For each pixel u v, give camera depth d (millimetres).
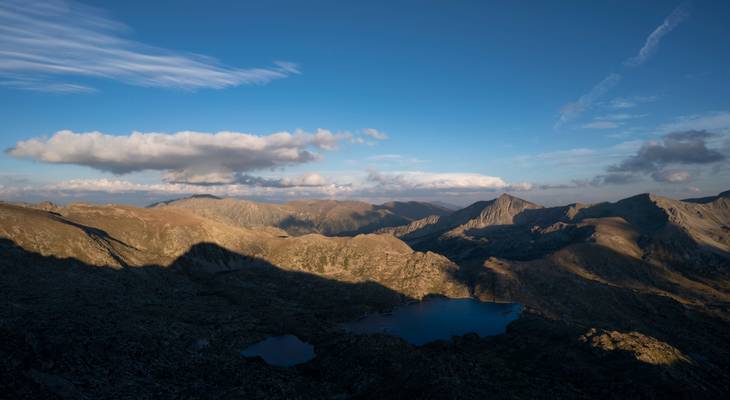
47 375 152875
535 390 178250
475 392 163875
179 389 167375
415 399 159750
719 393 184500
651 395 174750
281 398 167000
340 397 175375
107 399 148625
